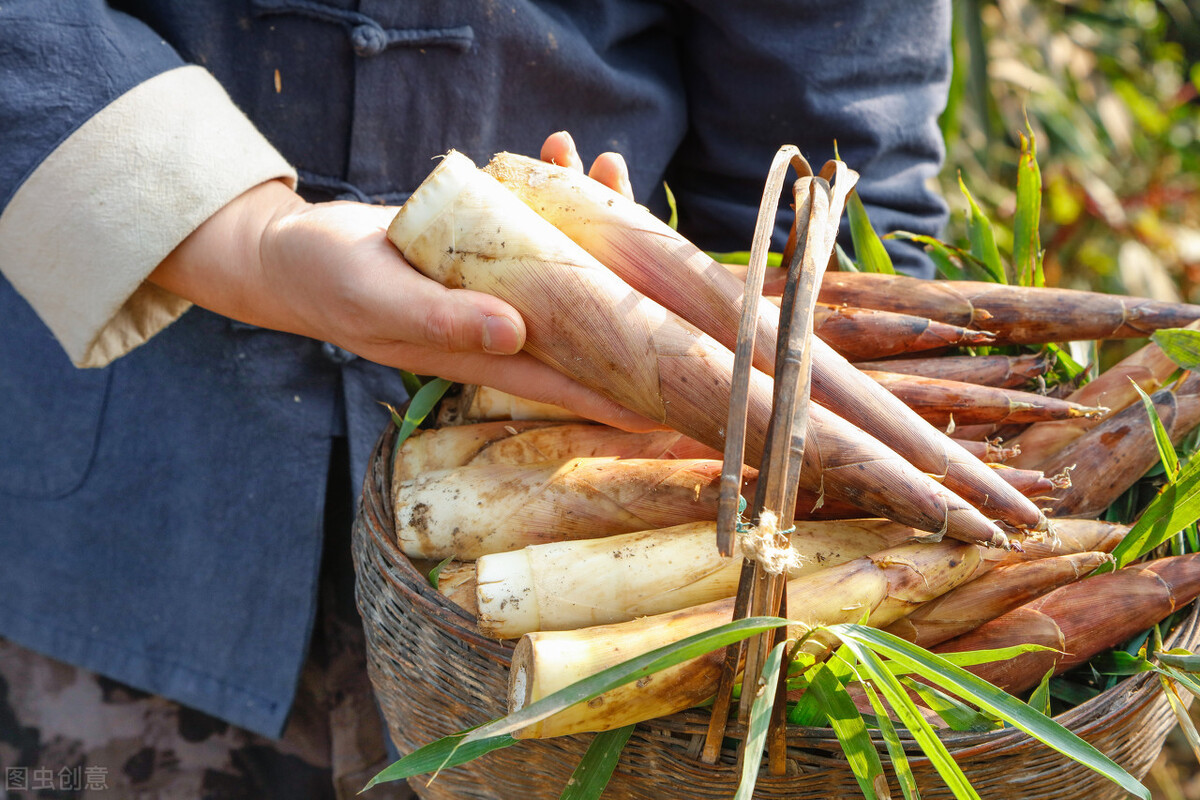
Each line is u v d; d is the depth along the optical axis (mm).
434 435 1050
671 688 953
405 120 1093
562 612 981
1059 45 2141
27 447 1145
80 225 1010
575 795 956
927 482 969
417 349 1004
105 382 1127
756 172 1166
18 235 1016
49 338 1130
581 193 1003
